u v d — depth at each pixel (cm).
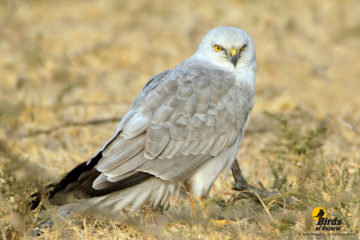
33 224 842
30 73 1856
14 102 1545
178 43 2178
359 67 1914
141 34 2266
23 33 2288
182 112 902
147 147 867
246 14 2452
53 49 2086
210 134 918
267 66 1945
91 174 843
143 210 944
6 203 833
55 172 1079
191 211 933
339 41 2220
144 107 895
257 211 940
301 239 805
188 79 937
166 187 901
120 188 842
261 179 1116
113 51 2075
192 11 2536
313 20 2378
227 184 1096
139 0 2698
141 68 1964
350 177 1064
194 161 907
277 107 1602
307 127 1448
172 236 816
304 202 878
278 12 2455
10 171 872
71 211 841
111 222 856
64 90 1566
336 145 1314
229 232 853
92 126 1491
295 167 1143
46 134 1419
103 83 1819
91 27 2344
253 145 1370
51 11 2595
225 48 1008
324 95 1691
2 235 786
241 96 964
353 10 2508
